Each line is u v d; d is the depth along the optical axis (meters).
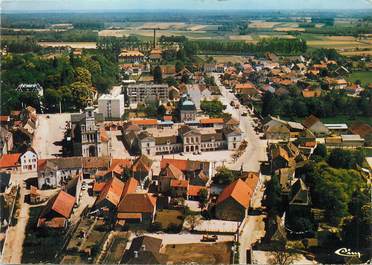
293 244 177.25
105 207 198.62
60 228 187.12
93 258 166.50
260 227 191.12
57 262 164.88
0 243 178.25
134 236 183.12
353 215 188.25
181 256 168.12
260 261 167.75
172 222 192.25
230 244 177.00
